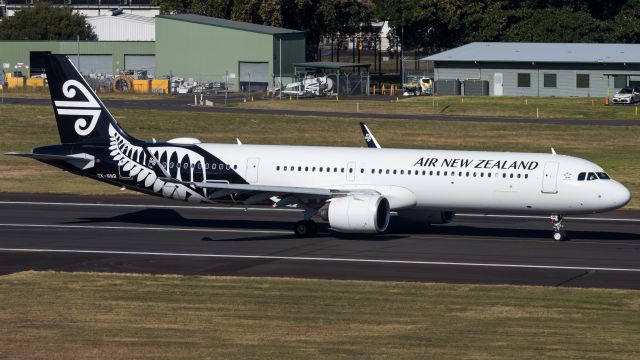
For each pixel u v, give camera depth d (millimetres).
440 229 185750
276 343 103438
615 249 163750
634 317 115312
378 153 179125
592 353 99938
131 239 172125
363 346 102438
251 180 180875
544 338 105688
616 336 106625
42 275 138750
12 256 155125
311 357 98375
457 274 142375
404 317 114938
